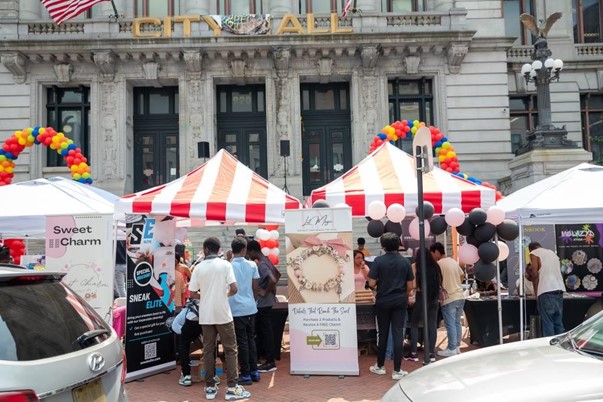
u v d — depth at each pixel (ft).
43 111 72.90
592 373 10.24
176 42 70.03
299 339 25.17
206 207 26.63
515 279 38.75
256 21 70.79
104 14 73.72
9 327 9.59
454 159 44.34
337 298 24.97
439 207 28.35
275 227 41.86
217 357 29.07
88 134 74.08
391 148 33.55
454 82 74.69
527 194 30.32
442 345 31.60
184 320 23.67
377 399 21.15
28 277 11.04
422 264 22.16
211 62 72.84
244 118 77.87
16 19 70.23
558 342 13.14
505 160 73.92
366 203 28.55
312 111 78.07
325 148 77.82
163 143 76.79
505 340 32.76
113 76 71.92
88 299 23.94
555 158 56.80
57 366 9.71
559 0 82.99
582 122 83.97
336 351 24.85
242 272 23.71
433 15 73.41
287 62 71.61
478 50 75.10
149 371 25.71
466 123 74.33
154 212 26.37
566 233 37.70
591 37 85.25
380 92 73.61
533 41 82.94
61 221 24.32
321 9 77.10
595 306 33.99
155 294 26.61
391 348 28.53
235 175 30.17
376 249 63.62
